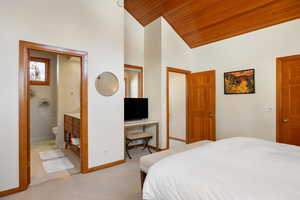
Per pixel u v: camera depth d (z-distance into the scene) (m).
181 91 4.77
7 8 2.02
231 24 3.27
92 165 2.69
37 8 2.21
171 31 3.94
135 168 2.83
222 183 1.06
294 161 1.35
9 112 2.04
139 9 3.82
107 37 2.87
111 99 2.92
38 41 2.22
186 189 1.13
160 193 1.27
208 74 3.92
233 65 3.49
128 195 2.03
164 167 1.37
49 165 2.92
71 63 4.28
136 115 3.84
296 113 2.72
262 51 3.06
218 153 1.58
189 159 1.45
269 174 1.15
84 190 2.13
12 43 2.05
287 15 2.69
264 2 2.67
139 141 4.25
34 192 2.08
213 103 3.82
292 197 0.88
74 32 2.51
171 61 3.94
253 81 3.17
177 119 4.90
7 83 2.02
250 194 0.93
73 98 4.32
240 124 3.39
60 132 4.11
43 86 4.82
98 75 2.76
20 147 2.10
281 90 2.86
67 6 2.45
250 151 1.59
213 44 3.86
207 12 3.25
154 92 3.93
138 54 4.16
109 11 2.90
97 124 2.74
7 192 2.01
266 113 3.03
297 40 2.66
